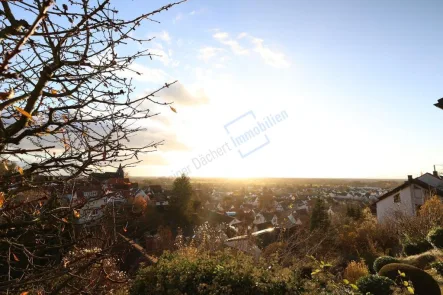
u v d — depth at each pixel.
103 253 2.59
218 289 6.14
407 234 19.20
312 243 16.05
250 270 6.57
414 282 9.67
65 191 2.68
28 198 2.68
